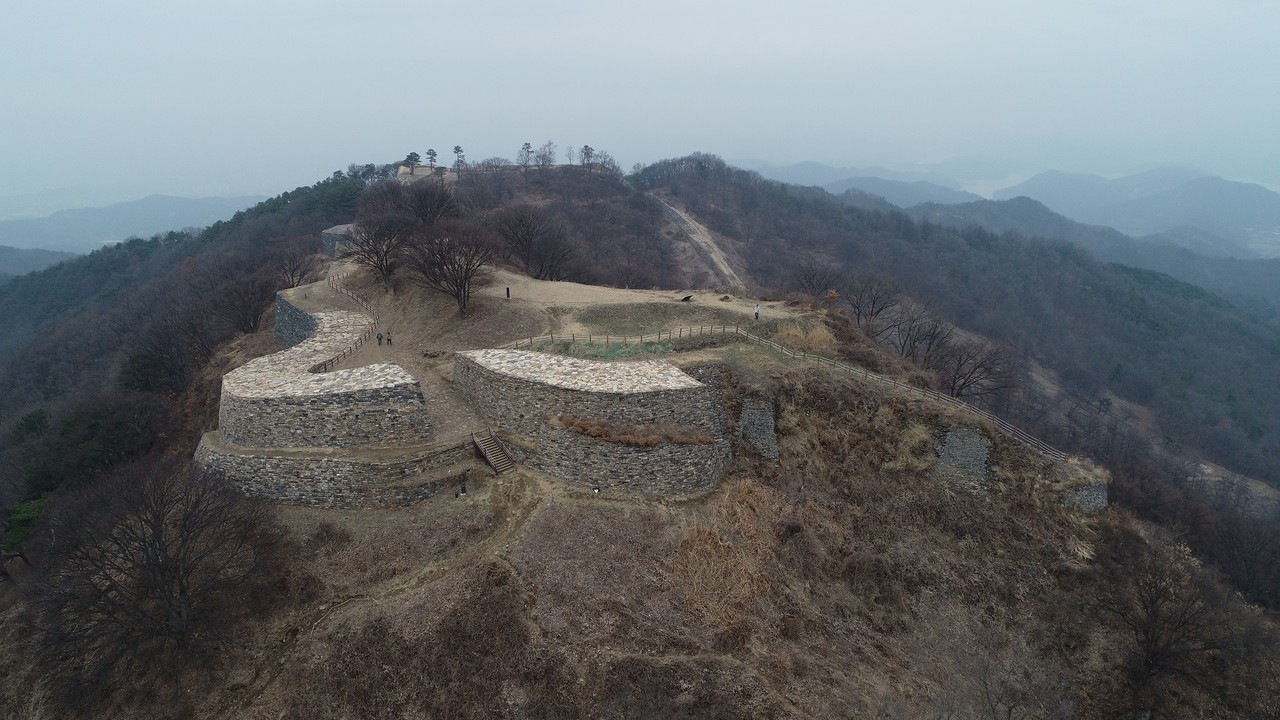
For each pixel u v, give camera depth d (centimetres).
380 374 3609
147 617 2517
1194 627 3042
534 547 3006
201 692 2519
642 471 3353
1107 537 3544
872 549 3378
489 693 2517
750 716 2541
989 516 3584
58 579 2605
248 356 5531
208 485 2931
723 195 17850
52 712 2498
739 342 4525
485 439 3569
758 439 3816
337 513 3183
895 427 3809
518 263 7300
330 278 6619
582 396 3394
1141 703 3017
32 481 4003
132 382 5247
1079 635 3206
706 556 3092
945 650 3048
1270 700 3041
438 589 2805
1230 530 4378
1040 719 2853
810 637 2917
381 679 2534
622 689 2545
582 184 16638
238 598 2747
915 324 6175
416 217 6450
